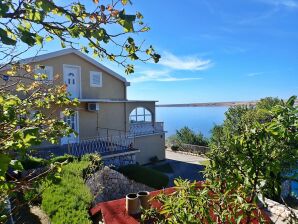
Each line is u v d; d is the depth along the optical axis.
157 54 2.31
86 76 18.56
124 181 9.80
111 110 19.75
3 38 1.36
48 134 3.09
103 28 1.84
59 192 6.48
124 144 18.73
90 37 1.87
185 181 2.55
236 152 2.10
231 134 2.33
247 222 2.22
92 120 18.61
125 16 1.82
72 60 17.78
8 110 2.03
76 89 18.08
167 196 2.68
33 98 3.78
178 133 29.55
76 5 2.05
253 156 2.05
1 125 2.13
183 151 26.53
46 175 2.75
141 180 12.13
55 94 4.20
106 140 18.08
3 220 2.45
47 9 1.63
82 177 8.45
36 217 7.20
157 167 20.02
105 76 19.67
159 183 12.60
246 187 2.13
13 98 2.77
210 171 2.35
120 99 20.42
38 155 13.10
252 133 2.09
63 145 16.17
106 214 4.70
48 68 16.52
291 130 1.89
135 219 4.46
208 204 2.32
